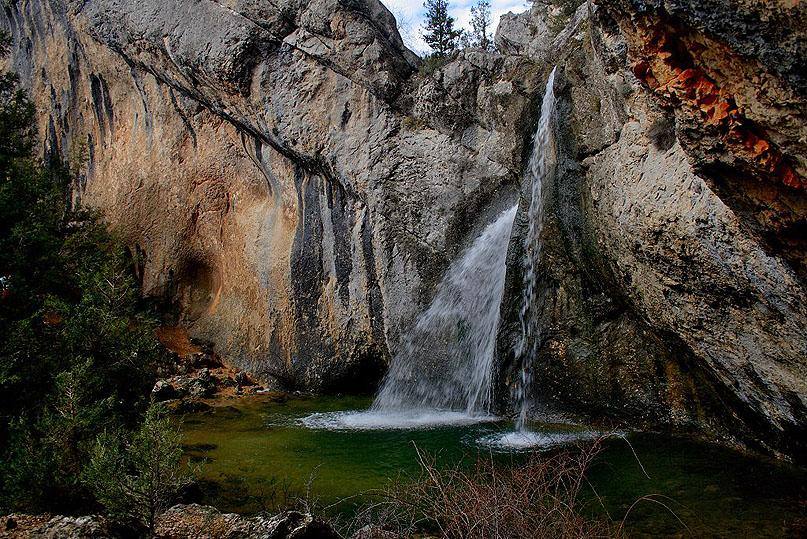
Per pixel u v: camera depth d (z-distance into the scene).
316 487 6.72
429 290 11.59
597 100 7.95
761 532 5.34
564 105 8.49
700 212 6.08
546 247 9.24
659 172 6.77
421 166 11.84
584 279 8.93
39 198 8.51
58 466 5.50
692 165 4.41
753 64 3.52
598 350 8.87
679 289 6.94
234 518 5.05
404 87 12.27
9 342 6.49
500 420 9.64
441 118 11.83
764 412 6.88
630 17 4.13
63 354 6.82
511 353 9.88
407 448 8.14
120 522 5.01
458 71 11.80
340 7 12.30
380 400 11.55
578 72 8.27
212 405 11.39
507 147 11.03
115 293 7.57
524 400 9.69
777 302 5.63
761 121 3.64
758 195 4.14
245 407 11.25
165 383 11.84
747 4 3.30
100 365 6.89
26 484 5.47
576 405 9.13
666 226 6.58
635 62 4.43
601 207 7.85
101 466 5.11
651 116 6.88
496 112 11.24
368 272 12.12
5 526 4.90
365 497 6.37
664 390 8.36
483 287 10.98
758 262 5.52
